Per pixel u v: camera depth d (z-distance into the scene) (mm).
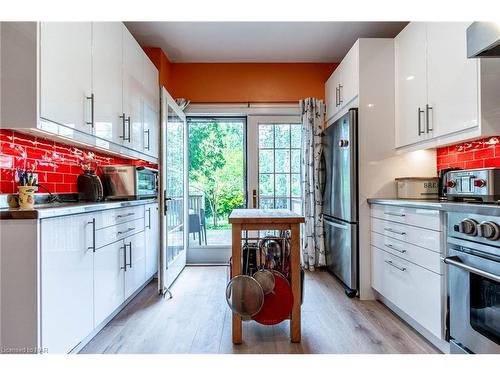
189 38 3334
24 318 1449
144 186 2996
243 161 4172
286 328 2195
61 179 2342
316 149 3770
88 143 2115
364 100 2801
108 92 2367
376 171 2799
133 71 2844
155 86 3434
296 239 1965
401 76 2709
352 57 2967
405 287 2184
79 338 1788
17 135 1892
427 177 2621
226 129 5180
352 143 2818
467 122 1929
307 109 3793
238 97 3916
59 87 1789
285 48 3574
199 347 1912
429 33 2295
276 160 4008
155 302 2684
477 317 1540
